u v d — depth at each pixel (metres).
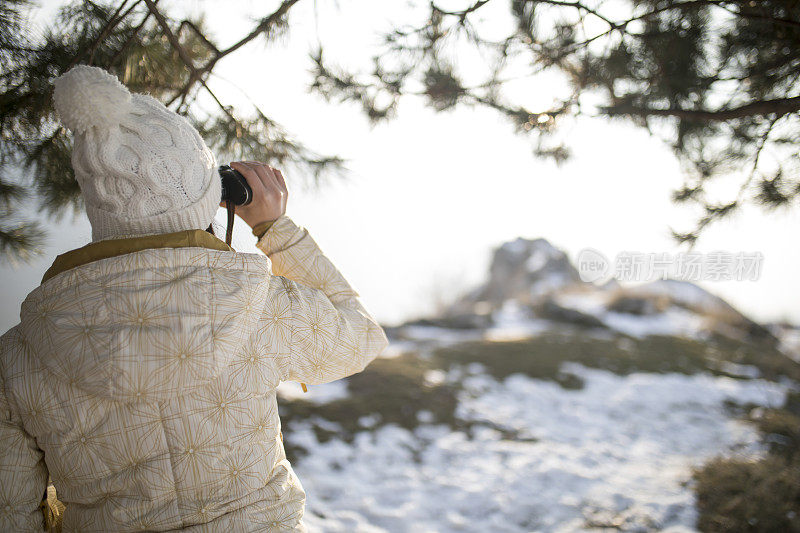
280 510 0.97
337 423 5.46
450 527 4.09
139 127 0.88
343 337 1.05
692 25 2.29
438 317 10.14
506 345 8.37
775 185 2.60
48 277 0.91
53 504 1.05
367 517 4.12
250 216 1.13
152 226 0.90
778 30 2.25
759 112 2.26
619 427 5.90
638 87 2.45
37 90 1.70
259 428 0.94
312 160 1.92
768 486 4.28
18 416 0.87
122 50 1.74
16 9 1.71
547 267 12.66
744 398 6.73
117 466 0.88
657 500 4.41
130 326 0.84
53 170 1.86
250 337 0.94
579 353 8.10
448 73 2.47
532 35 2.42
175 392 0.86
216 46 1.93
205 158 0.95
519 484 4.69
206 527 0.90
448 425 5.68
